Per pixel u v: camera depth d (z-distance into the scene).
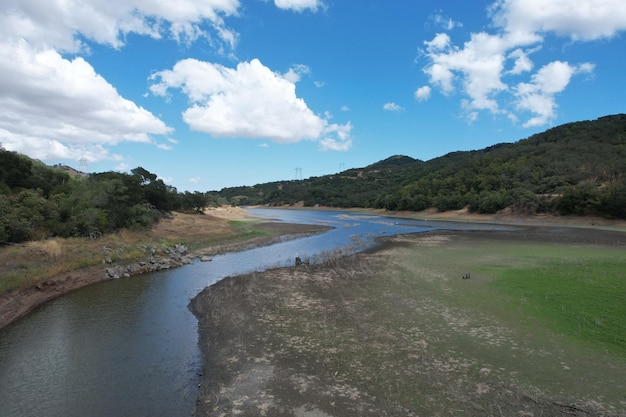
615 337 11.60
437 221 84.12
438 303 15.98
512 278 20.09
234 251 35.41
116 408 9.10
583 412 7.98
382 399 8.79
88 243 26.61
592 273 20.92
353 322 13.98
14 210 24.73
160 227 44.38
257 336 12.98
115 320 15.34
